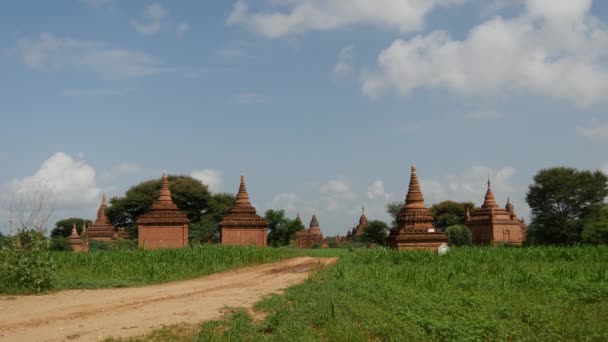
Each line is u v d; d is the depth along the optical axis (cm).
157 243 5491
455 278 2167
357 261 3462
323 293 1766
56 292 2025
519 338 1125
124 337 1188
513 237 7906
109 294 1964
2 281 1992
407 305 1449
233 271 3172
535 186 7375
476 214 8162
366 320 1255
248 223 6119
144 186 8456
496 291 1770
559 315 1308
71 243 7525
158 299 1808
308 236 10862
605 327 1202
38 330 1271
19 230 2120
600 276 2008
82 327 1296
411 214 5238
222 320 1337
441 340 1109
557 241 7019
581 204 7156
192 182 8562
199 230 8062
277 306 1522
